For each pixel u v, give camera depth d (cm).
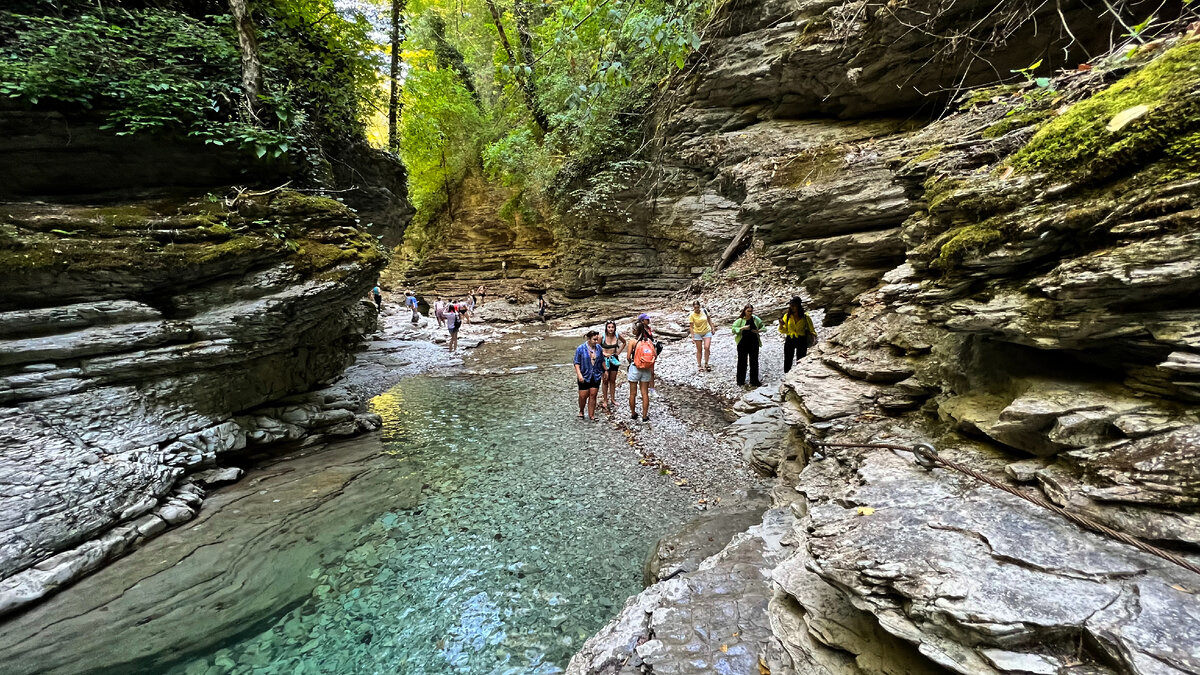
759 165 766
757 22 858
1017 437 269
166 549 487
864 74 693
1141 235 211
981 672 168
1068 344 248
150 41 682
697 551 460
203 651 380
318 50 1126
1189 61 221
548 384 1252
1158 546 187
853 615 241
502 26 1938
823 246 692
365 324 1104
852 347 512
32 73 539
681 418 910
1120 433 225
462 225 3030
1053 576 185
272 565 480
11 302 517
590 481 670
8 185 554
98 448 521
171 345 602
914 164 421
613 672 312
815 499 356
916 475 284
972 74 623
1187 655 146
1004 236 266
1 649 363
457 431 896
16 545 414
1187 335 202
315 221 741
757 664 293
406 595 446
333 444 801
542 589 453
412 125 2456
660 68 1266
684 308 1914
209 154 679
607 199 2005
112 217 580
